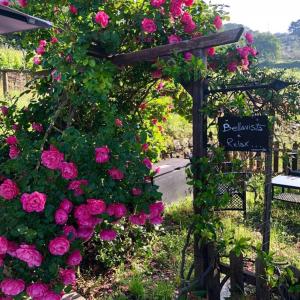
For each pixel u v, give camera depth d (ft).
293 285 8.30
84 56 9.12
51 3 11.14
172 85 12.20
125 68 11.22
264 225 9.46
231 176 9.27
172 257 12.21
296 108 9.06
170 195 17.01
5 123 11.50
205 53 9.12
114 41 9.62
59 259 7.19
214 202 9.15
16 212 7.16
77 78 9.45
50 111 11.07
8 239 7.14
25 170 7.90
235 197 15.56
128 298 10.14
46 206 7.30
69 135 8.25
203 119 9.50
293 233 14.69
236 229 14.03
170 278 11.07
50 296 7.06
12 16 8.62
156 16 9.92
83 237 7.73
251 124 9.00
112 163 7.92
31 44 12.47
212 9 10.64
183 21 10.01
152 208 8.21
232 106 9.15
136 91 11.84
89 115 11.46
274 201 17.56
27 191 7.47
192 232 9.95
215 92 9.27
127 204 8.35
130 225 12.31
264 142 8.91
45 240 7.25
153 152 10.17
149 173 8.48
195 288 9.94
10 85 28.17
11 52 41.32
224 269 9.76
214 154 9.37
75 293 9.98
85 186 7.59
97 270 11.37
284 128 10.81
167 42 10.28
